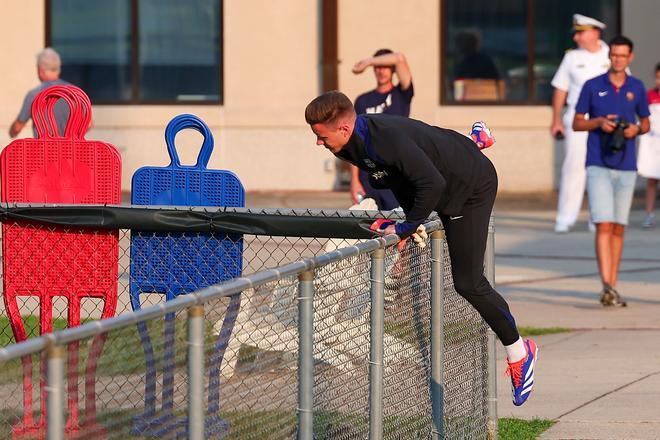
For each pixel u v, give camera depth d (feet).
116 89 198.39
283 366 42.32
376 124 48.70
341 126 48.16
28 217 58.59
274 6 194.49
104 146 60.44
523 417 68.44
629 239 146.72
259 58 195.31
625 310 101.45
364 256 47.55
